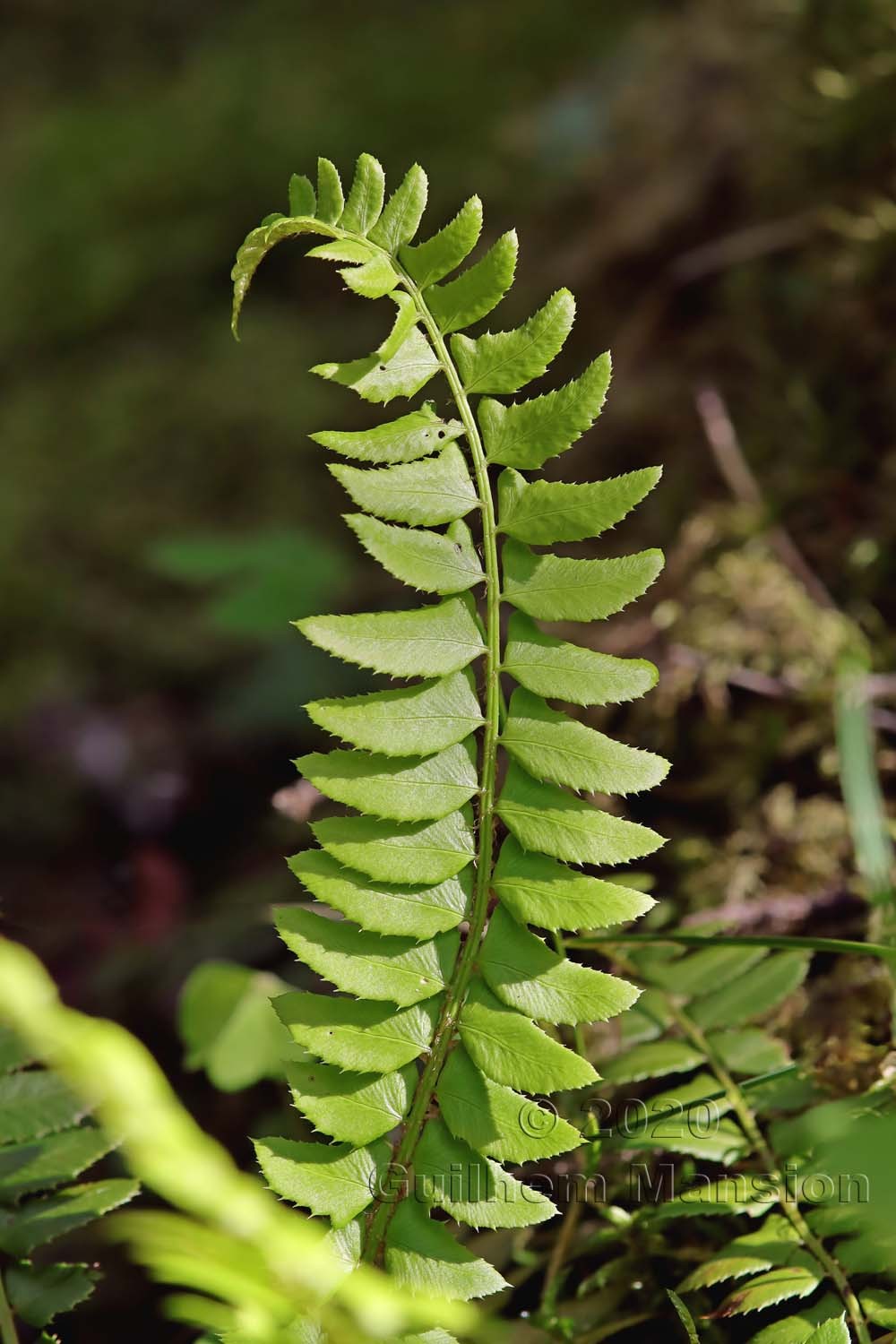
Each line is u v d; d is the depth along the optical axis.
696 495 1.21
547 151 2.21
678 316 1.41
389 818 0.69
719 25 1.67
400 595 1.72
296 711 1.67
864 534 1.05
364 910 0.69
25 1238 0.71
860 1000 0.79
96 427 2.19
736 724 0.94
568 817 0.69
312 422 2.12
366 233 0.70
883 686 0.91
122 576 1.99
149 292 2.46
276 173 2.49
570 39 2.53
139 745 1.68
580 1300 0.74
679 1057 0.74
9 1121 0.72
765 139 1.40
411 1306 0.65
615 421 1.38
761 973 0.76
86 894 1.42
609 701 0.70
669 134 1.63
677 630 1.00
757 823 0.89
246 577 1.86
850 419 1.14
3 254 2.56
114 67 3.18
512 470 0.71
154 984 1.08
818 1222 0.70
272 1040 0.83
